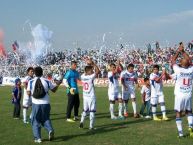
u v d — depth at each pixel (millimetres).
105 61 47938
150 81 15945
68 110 15766
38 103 11203
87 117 16984
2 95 30078
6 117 17141
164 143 10953
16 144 11070
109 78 16500
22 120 16172
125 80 16781
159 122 15234
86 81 13617
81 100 25672
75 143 11141
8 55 53531
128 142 11180
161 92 15930
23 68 48812
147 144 10852
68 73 15781
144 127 13977
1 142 11359
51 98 27234
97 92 32438
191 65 11984
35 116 11281
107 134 12562
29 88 11344
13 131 13328
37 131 11305
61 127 14133
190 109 12031
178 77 11828
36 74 11367
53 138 11695
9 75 48938
